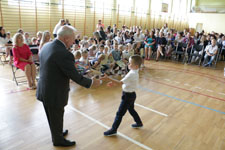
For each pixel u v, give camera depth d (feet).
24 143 8.01
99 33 25.29
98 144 8.27
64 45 6.66
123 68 18.79
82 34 33.91
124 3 42.50
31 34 26.61
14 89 13.83
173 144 8.58
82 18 33.55
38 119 9.97
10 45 20.54
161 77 19.71
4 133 8.60
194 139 9.08
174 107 12.57
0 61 21.57
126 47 20.29
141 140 8.73
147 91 15.24
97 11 36.17
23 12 25.02
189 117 11.30
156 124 10.23
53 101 6.71
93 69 16.16
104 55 16.72
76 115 10.64
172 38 30.78
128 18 44.52
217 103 13.71
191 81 18.94
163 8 55.11
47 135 8.66
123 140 8.66
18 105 11.40
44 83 6.58
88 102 12.46
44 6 27.25
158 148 8.24
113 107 11.94
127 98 8.47
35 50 16.76
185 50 28.32
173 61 28.73
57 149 7.75
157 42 28.40
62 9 29.35
